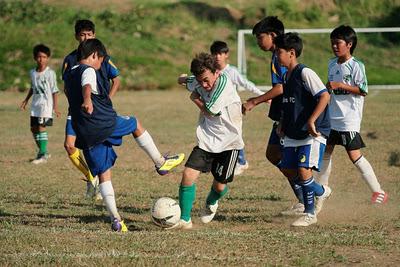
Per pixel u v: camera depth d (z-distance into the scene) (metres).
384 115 51.19
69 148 22.94
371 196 25.47
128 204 24.56
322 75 78.44
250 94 66.81
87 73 18.98
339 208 23.36
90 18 82.75
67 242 17.95
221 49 28.27
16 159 35.53
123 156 36.47
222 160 20.39
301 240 18.27
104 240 18.08
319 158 20.11
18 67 74.94
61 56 76.25
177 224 19.89
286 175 21.52
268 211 23.12
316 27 87.62
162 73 76.44
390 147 37.47
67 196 26.05
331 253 16.94
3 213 22.75
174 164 21.42
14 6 82.12
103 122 19.47
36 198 25.61
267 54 81.56
